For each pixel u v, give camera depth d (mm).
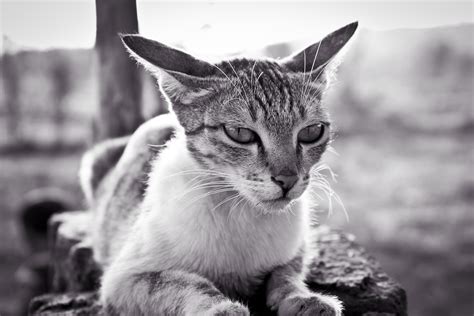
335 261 541
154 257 447
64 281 644
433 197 1327
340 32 483
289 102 445
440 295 932
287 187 433
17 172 1530
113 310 450
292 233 463
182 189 447
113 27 592
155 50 440
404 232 1146
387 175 1447
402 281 982
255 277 464
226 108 438
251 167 435
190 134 450
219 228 441
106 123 668
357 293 499
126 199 527
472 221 1201
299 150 447
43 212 989
